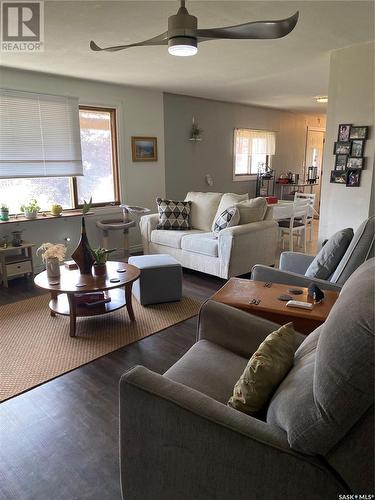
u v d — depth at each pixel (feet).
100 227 15.64
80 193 16.16
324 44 10.63
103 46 10.43
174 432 3.54
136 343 8.89
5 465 5.31
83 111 15.76
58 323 10.02
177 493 3.70
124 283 9.27
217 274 13.08
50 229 15.08
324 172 12.26
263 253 14.10
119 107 16.63
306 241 18.44
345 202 11.80
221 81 15.97
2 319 10.30
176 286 11.34
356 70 10.92
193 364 5.14
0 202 13.92
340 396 2.62
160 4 7.75
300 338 5.14
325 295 6.91
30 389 7.11
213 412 3.39
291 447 2.97
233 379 4.85
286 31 6.20
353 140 11.28
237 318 5.63
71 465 5.30
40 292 12.50
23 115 13.60
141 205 18.38
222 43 10.46
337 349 2.69
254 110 24.91
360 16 8.53
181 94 19.62
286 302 6.74
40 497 4.81
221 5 7.93
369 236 6.68
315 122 30.99
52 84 14.21
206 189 22.63
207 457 3.40
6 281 12.99
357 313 2.70
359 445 2.68
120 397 3.81
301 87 17.65
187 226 15.40
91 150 16.29
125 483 4.04
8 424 6.15
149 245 15.79
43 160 14.35
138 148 17.74
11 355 8.33
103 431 5.97
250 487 3.21
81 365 7.93
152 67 13.12
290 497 3.02
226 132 23.24
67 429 6.03
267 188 27.20
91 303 9.82
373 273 3.41
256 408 3.82
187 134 20.72
